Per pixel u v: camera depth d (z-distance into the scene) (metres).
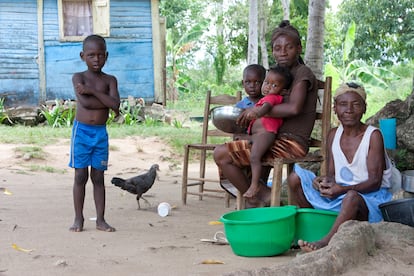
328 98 5.46
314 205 4.60
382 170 4.56
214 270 3.81
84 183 5.25
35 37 17.52
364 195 4.51
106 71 17.92
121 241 4.80
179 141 12.83
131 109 17.52
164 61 18.50
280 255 4.32
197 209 6.49
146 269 3.85
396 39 27.88
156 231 5.24
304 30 32.84
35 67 17.58
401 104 7.80
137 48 18.12
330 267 3.30
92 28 17.69
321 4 11.03
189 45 30.00
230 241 4.29
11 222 5.53
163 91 18.33
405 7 27.06
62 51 17.64
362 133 4.62
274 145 5.20
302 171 4.74
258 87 5.88
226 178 5.96
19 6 17.38
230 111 5.52
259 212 4.57
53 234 5.05
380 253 3.68
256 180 5.09
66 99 17.75
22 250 4.41
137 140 13.02
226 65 38.59
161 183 8.71
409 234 3.95
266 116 5.12
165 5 40.06
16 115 16.91
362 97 4.59
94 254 4.31
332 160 4.75
